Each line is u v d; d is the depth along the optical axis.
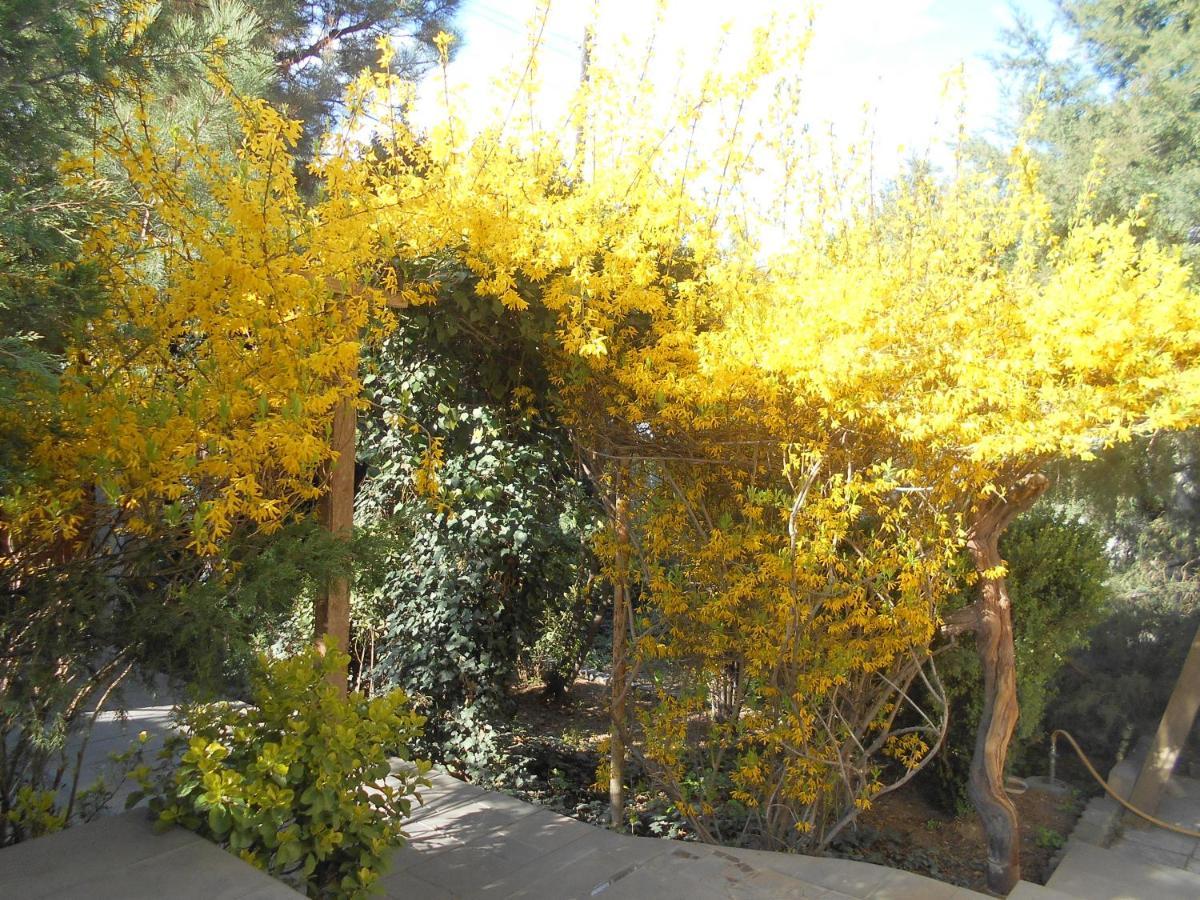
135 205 3.01
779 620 3.62
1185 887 3.60
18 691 2.43
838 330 3.27
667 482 4.00
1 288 2.34
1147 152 5.99
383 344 4.52
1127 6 6.36
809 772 3.71
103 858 2.20
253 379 2.85
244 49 3.58
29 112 2.59
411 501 4.67
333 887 2.49
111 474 2.55
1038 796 4.78
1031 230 3.48
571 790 4.57
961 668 4.36
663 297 3.69
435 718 4.72
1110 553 6.66
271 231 2.98
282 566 2.80
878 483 3.43
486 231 3.24
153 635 2.62
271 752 2.39
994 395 3.08
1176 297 3.02
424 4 9.55
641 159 3.49
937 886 3.19
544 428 4.62
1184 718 4.56
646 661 4.10
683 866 3.34
